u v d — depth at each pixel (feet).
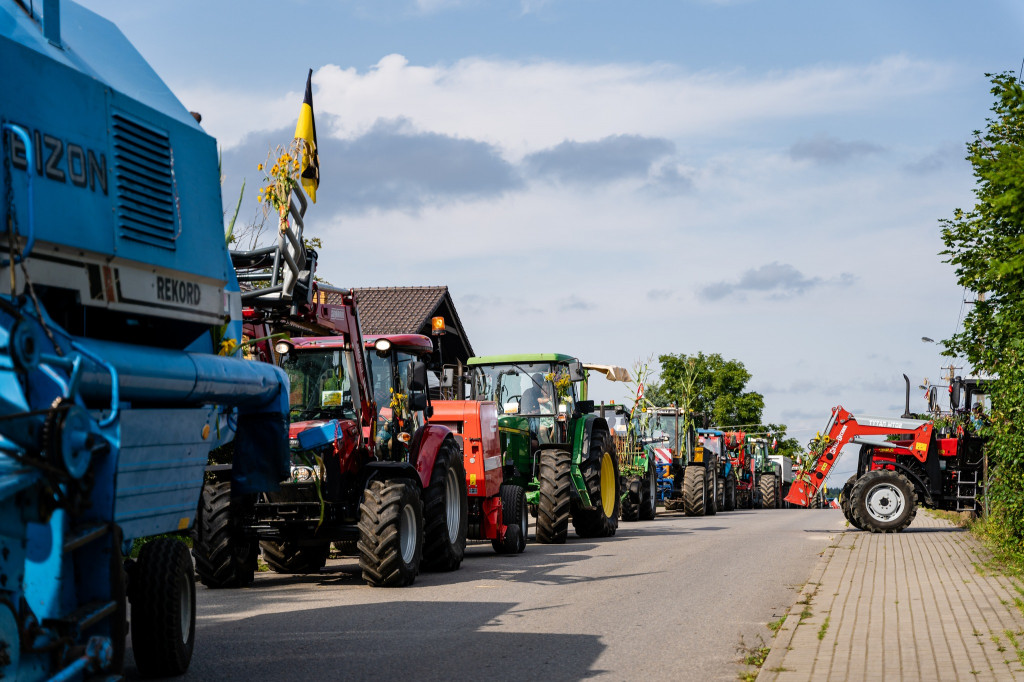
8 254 16.25
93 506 16.93
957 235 46.70
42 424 15.11
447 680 22.41
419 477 39.47
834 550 49.98
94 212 18.38
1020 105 29.32
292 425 36.81
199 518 35.65
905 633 27.22
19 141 16.62
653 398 141.69
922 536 58.49
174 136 21.25
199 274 21.77
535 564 45.11
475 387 63.26
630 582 38.73
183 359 20.53
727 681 22.71
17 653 14.64
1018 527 44.73
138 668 21.68
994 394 48.39
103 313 19.08
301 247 31.45
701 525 74.90
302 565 41.78
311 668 23.29
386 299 104.01
